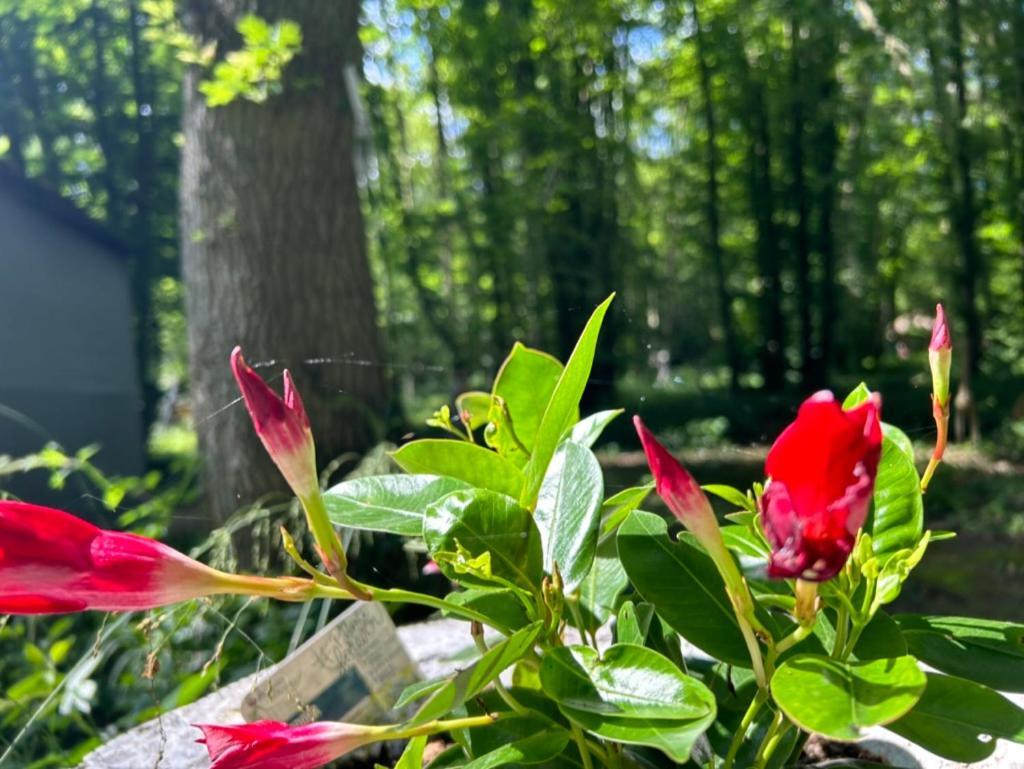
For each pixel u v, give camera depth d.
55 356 6.78
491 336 9.59
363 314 4.05
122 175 10.50
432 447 1.05
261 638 2.52
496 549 0.88
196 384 3.92
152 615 1.37
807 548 0.62
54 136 10.04
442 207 9.12
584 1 9.88
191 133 4.20
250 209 3.90
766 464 0.64
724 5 11.56
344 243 4.07
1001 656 0.90
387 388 3.96
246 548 2.74
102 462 7.04
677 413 8.32
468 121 10.35
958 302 9.91
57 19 9.29
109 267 7.29
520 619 0.95
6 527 0.66
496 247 9.23
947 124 8.95
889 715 0.63
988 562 5.03
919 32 8.17
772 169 13.05
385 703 1.35
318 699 1.29
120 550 0.69
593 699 0.77
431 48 10.01
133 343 7.49
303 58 4.11
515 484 1.06
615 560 1.12
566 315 9.73
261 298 3.83
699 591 0.93
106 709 2.61
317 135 4.09
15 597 0.67
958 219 9.84
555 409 0.91
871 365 13.03
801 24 9.98
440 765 1.06
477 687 0.74
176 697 2.13
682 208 13.70
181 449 9.56
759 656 0.77
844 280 13.35
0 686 2.56
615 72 11.10
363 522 0.98
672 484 0.71
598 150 10.61
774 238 12.90
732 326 12.87
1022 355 10.75
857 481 0.61
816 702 0.67
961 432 8.79
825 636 0.91
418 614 2.76
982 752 0.78
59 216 6.80
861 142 11.30
